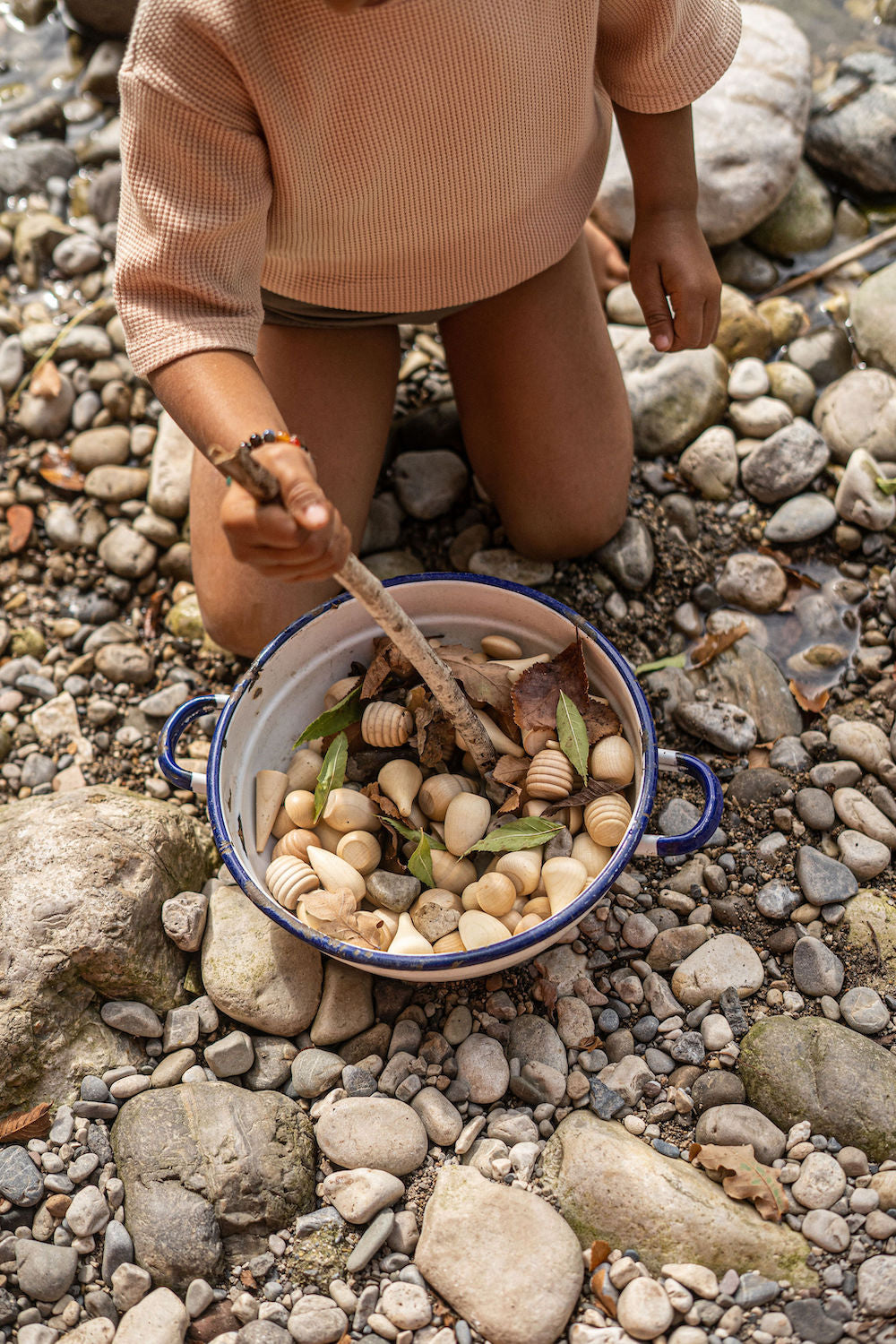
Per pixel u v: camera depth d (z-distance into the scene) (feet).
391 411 5.21
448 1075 4.25
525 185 4.02
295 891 4.19
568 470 5.07
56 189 7.23
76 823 4.62
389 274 4.22
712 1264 3.72
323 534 2.95
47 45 7.92
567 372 4.91
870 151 6.43
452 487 5.77
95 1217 3.93
